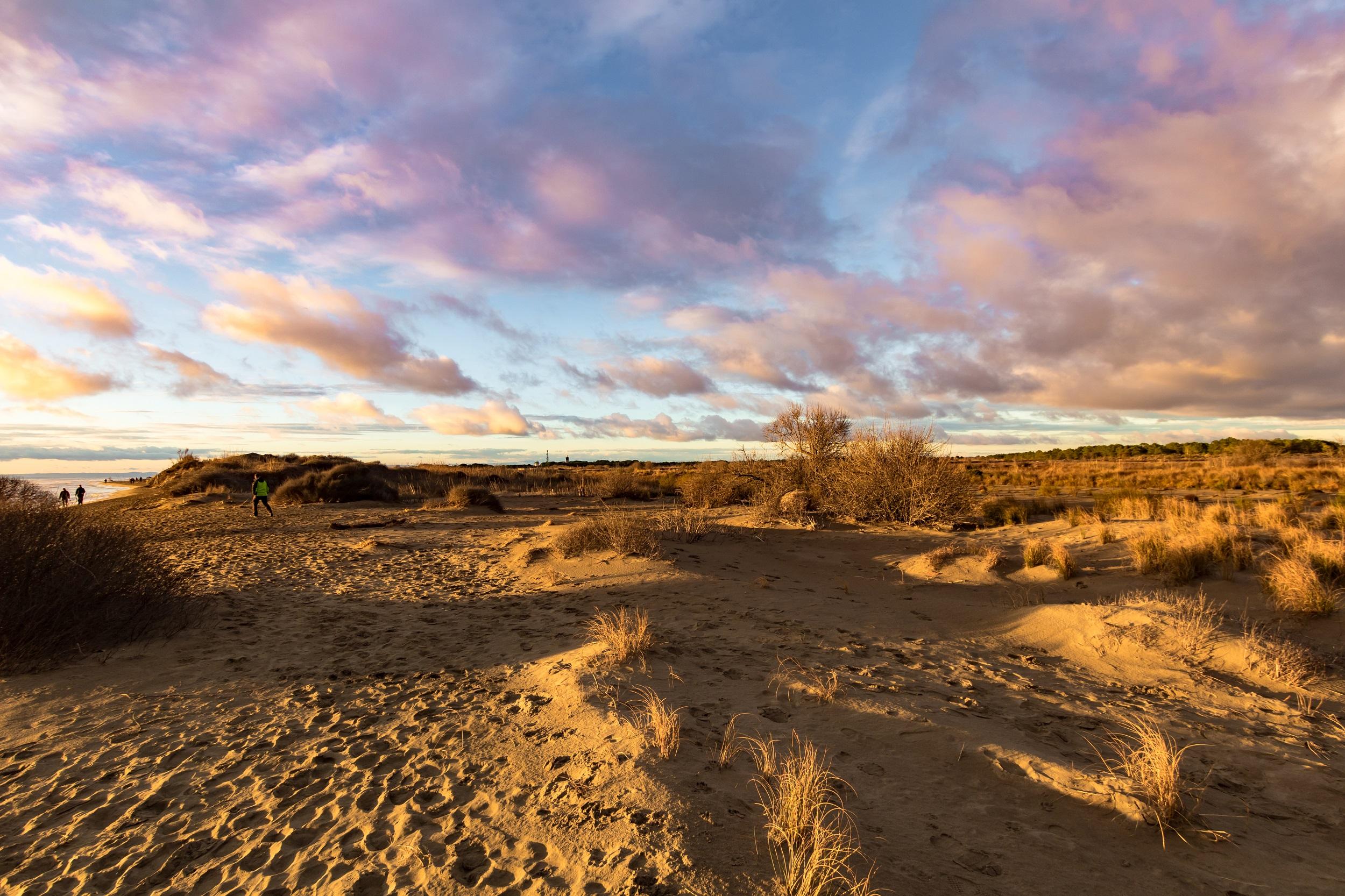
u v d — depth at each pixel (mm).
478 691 5637
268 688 5914
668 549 12125
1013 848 3006
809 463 19094
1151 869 2887
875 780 3656
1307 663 5664
